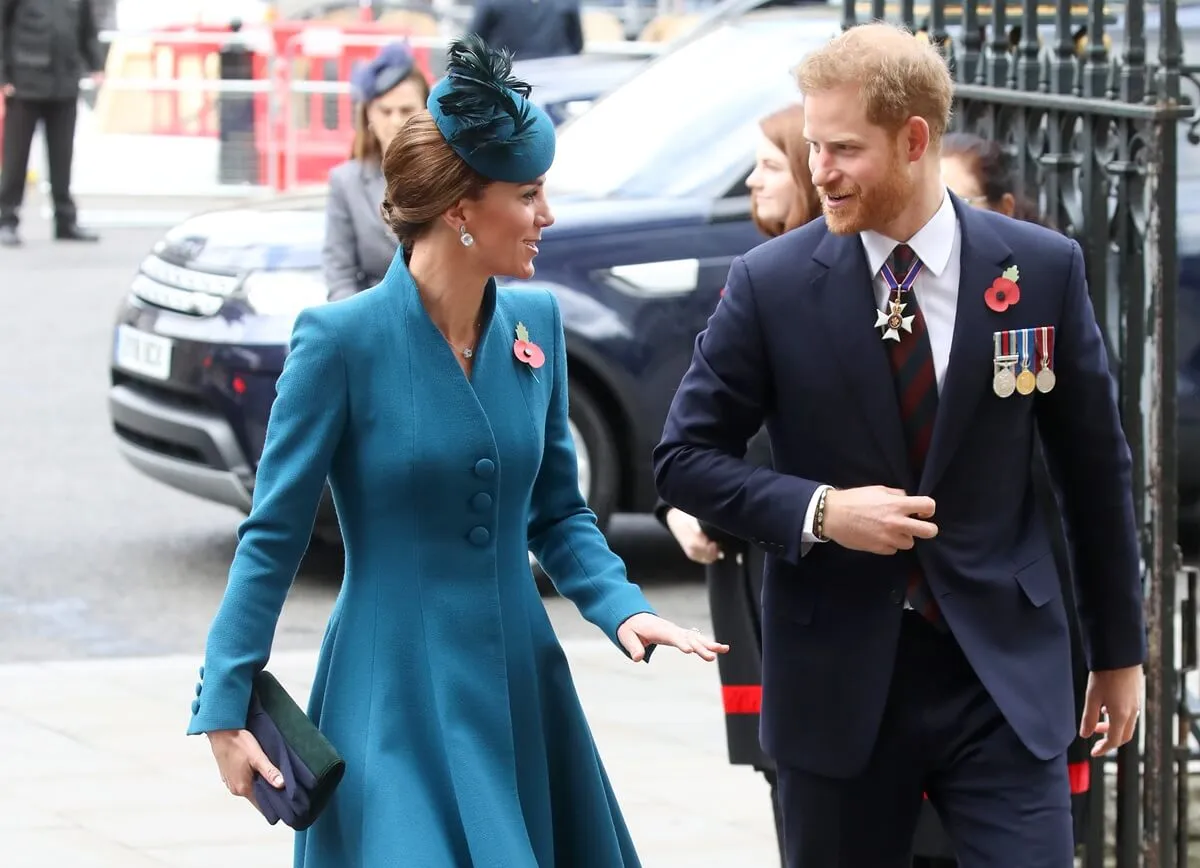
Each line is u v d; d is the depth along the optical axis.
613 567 8.83
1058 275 8.73
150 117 45.09
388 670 8.31
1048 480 9.38
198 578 20.19
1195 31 20.16
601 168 20.42
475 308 8.49
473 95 8.08
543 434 8.71
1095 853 11.34
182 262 19.84
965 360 8.62
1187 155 19.84
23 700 16.33
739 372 8.92
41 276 36.38
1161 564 10.71
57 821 13.66
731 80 20.88
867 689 8.80
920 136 8.51
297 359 8.30
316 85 44.78
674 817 13.82
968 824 8.83
